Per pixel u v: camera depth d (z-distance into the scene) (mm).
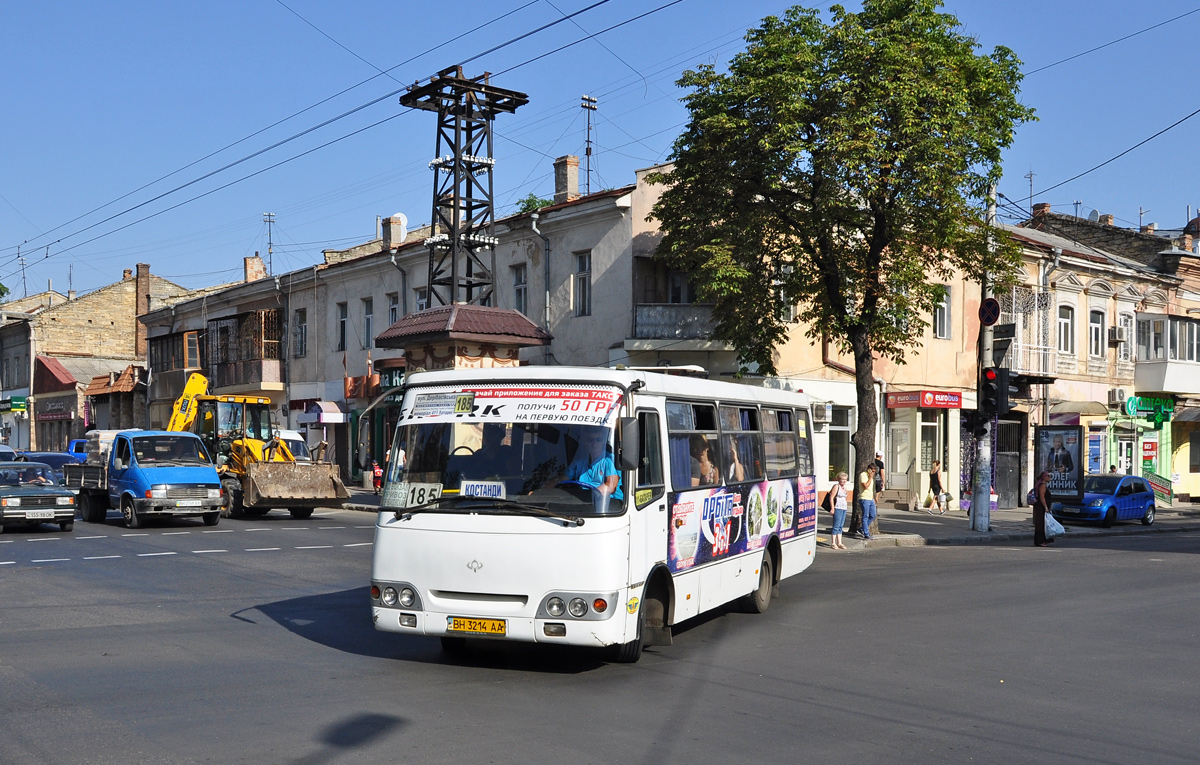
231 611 12516
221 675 8938
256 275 53594
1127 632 11875
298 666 9375
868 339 23859
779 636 11312
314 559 18078
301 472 27469
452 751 6680
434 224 29516
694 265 24047
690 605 10570
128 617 12000
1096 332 40344
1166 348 41062
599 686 8703
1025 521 30625
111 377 57344
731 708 8000
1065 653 10562
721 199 22344
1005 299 35812
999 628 11992
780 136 20547
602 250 29969
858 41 20469
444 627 8953
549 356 31750
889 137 20484
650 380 10062
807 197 22062
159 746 6684
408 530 9164
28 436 63906
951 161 20094
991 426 34750
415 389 9781
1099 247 45469
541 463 9086
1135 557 20938
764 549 13094
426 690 8461
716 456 11625
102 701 7926
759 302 22938
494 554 8836
